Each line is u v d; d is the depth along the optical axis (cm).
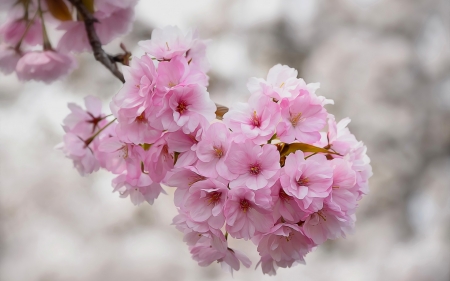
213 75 433
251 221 123
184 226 125
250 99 124
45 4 143
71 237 380
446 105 441
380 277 402
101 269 355
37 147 389
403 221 434
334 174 124
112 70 136
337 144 127
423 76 447
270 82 126
